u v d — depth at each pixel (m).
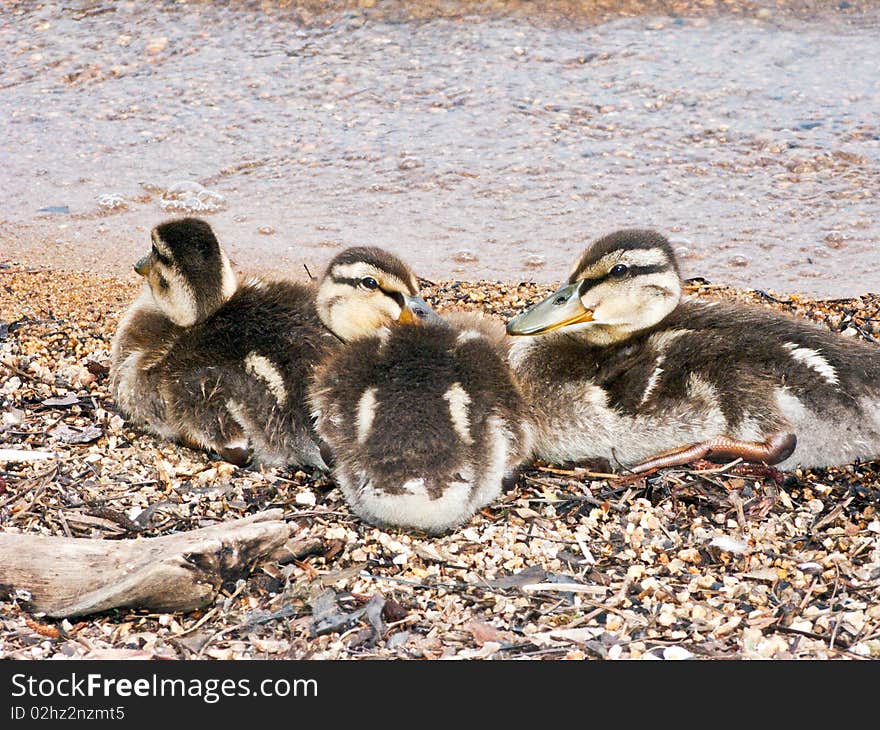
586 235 16.64
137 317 12.37
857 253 16.08
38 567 9.01
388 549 9.86
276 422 11.20
